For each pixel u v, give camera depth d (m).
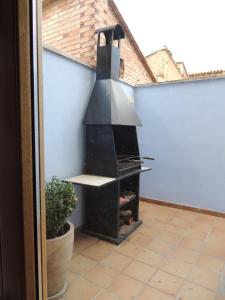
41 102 0.90
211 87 3.03
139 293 1.69
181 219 3.03
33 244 0.90
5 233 0.90
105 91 2.46
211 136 3.10
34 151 0.87
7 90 0.81
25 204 0.85
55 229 1.62
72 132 2.44
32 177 0.87
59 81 2.24
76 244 2.36
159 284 1.79
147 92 3.55
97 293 1.68
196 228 2.77
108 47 2.47
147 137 3.60
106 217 2.45
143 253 2.22
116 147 2.97
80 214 2.62
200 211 3.25
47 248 1.48
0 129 0.85
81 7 3.16
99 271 1.94
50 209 1.59
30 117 0.84
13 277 0.91
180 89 3.26
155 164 3.57
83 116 2.57
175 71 6.00
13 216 0.86
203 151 3.17
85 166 2.60
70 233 1.63
